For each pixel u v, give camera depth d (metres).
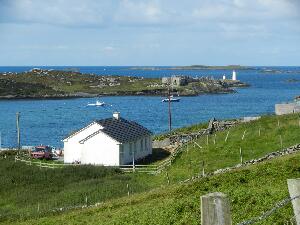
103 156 68.25
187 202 25.44
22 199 48.19
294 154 37.81
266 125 60.66
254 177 32.16
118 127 71.62
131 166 63.88
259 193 23.28
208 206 9.00
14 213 42.31
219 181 33.19
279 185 26.78
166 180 50.78
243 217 20.19
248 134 59.16
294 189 12.40
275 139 55.38
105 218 30.17
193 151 58.59
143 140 73.44
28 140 122.25
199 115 168.38
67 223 32.16
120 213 30.53
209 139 62.00
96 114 179.38
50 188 52.34
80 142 69.12
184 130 81.56
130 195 41.97
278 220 18.03
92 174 58.44
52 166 64.75
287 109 75.94
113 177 56.41
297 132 55.88
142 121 155.50
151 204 31.25
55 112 188.75
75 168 60.72
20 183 54.75
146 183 52.19
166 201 30.39
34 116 175.38
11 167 61.47
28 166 62.75
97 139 68.38
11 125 151.75
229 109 185.88
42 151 74.69
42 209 42.84
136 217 26.16
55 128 143.50
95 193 47.47
